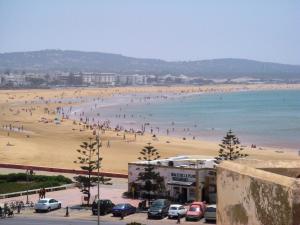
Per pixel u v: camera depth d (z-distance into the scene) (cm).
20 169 9306
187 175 6500
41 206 5866
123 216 5656
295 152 12950
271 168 1367
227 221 1345
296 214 1048
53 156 11012
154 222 5384
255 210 1199
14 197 6831
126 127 18775
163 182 6656
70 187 7538
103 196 6888
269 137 16025
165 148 12900
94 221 5391
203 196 6462
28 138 14312
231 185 1327
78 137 14688
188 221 5431
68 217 5612
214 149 12988
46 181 7725
